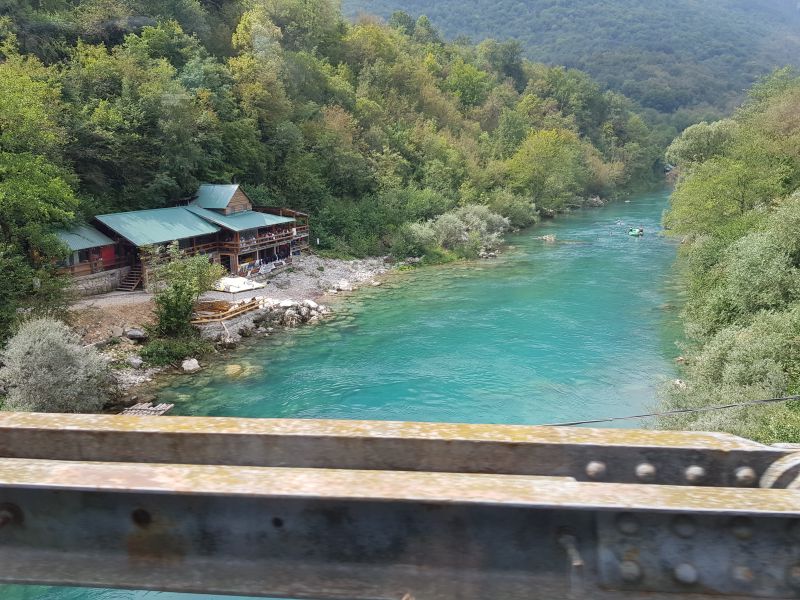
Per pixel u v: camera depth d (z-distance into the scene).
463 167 71.44
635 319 30.59
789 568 2.03
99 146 37.72
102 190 38.25
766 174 34.25
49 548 2.23
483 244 53.00
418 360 25.70
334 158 56.38
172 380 23.81
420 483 2.14
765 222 26.67
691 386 18.03
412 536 2.11
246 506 2.14
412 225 50.59
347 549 2.14
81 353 19.91
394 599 2.13
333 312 33.47
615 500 2.03
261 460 2.78
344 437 2.72
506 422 19.73
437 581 2.12
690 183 39.19
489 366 24.75
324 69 69.31
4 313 22.25
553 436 2.71
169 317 27.12
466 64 108.25
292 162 52.81
